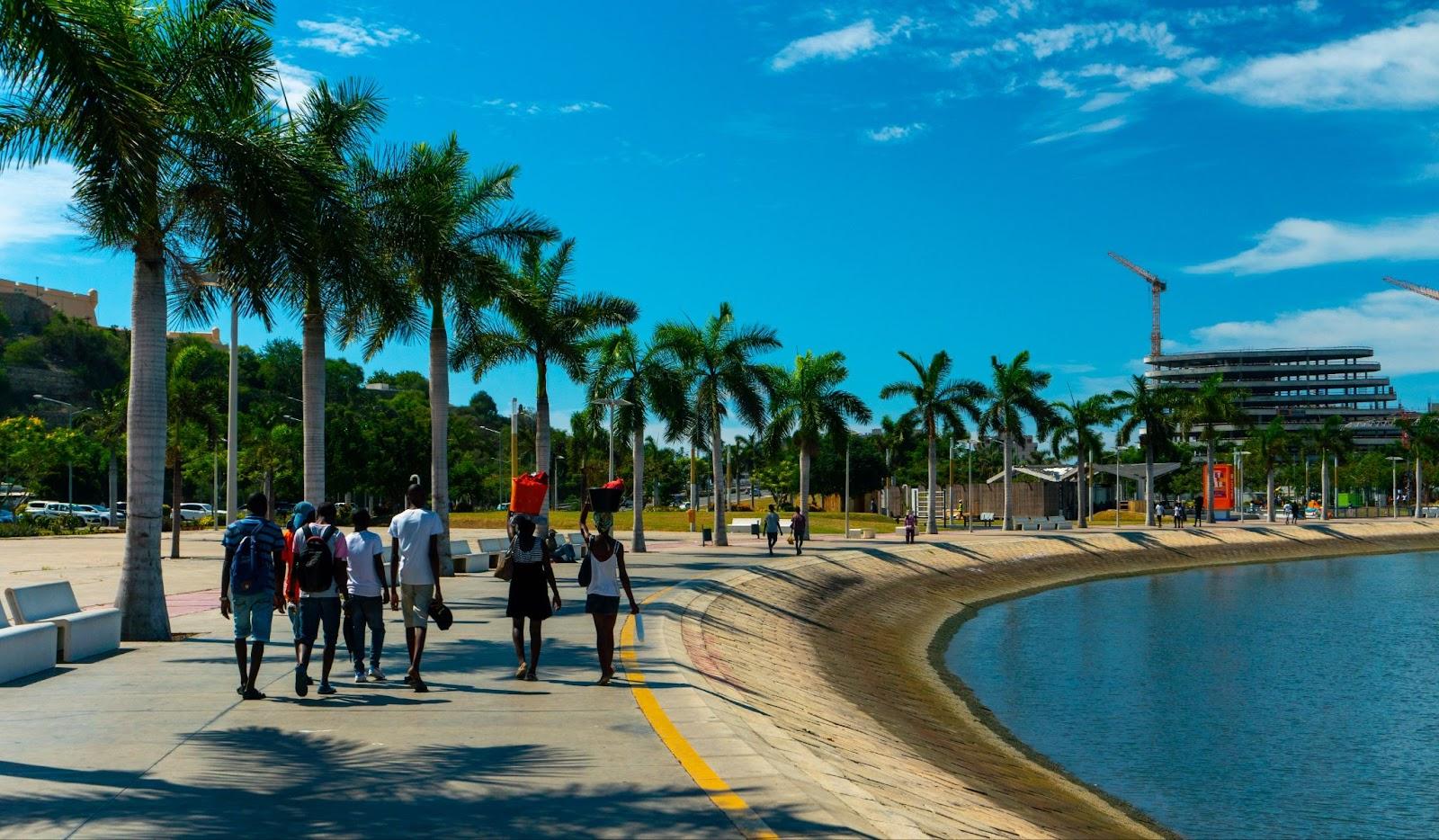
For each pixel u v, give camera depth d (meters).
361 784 7.05
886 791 9.50
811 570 37.28
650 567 33.12
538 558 11.45
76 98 11.23
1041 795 15.34
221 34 15.05
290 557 10.98
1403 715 22.36
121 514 75.00
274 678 11.31
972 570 51.44
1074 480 99.31
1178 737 20.22
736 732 8.93
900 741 16.36
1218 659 30.28
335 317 21.75
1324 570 65.81
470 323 28.03
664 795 6.83
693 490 65.88
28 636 11.43
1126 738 20.14
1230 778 17.31
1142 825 14.62
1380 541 87.75
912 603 41.19
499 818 6.31
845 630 31.39
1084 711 22.67
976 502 99.19
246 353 126.50
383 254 23.12
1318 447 108.50
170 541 48.16
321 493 21.30
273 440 72.75
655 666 12.55
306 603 10.20
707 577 28.97
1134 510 108.75
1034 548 59.75
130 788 6.92
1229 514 102.12
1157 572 63.53
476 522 73.38
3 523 59.38
